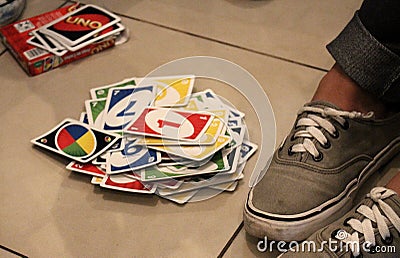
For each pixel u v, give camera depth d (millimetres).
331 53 892
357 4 1269
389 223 772
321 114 880
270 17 1242
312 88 1085
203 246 860
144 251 858
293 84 1095
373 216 780
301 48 1168
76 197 930
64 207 918
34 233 887
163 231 881
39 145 996
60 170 969
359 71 857
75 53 1152
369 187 919
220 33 1209
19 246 871
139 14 1263
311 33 1200
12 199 932
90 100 1068
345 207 857
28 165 979
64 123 1032
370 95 889
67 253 860
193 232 877
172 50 1175
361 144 883
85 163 965
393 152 938
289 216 816
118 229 886
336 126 872
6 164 983
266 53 1159
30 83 1121
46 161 984
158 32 1218
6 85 1119
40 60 1125
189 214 900
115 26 1197
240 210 903
